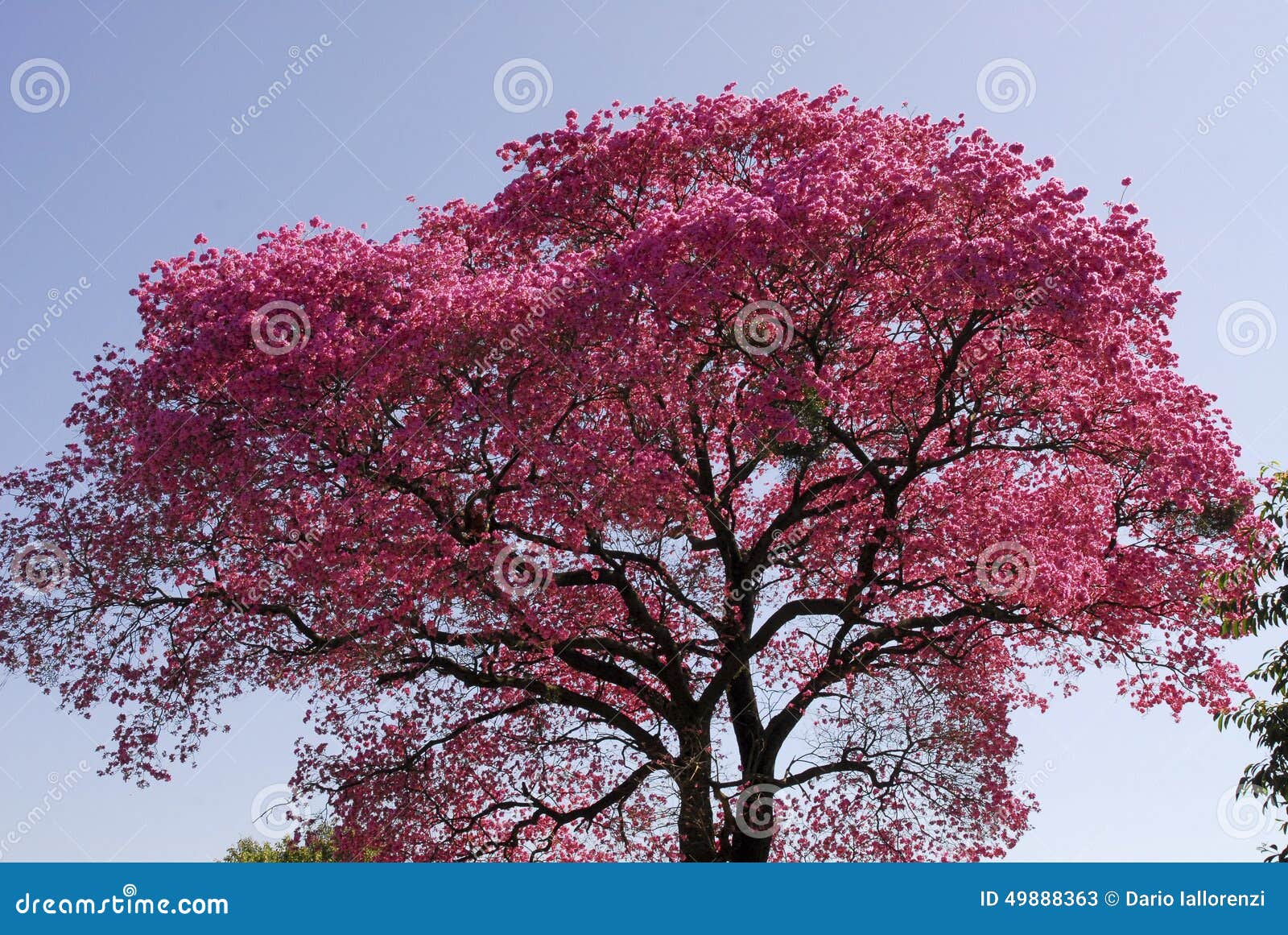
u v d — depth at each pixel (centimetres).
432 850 2119
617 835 2136
